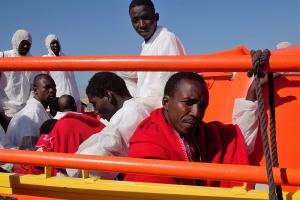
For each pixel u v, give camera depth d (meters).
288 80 2.63
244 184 1.97
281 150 2.50
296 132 2.51
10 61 1.93
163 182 2.21
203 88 2.30
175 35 3.77
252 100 2.61
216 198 1.96
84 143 2.65
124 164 1.85
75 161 1.92
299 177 1.64
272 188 1.60
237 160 2.36
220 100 2.91
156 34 3.77
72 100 4.21
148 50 3.78
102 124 3.04
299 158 2.46
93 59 1.82
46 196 2.24
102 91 3.12
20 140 3.88
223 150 2.38
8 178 2.31
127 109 2.71
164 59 1.72
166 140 2.28
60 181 2.22
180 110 2.27
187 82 2.29
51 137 2.87
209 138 2.41
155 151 2.22
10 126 3.96
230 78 2.95
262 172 1.68
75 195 2.18
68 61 1.86
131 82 4.02
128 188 2.09
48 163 1.96
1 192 2.33
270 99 1.68
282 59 1.58
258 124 2.55
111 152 2.59
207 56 1.68
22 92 5.69
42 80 4.44
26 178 2.28
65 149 2.81
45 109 4.52
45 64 1.89
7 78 5.65
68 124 2.87
